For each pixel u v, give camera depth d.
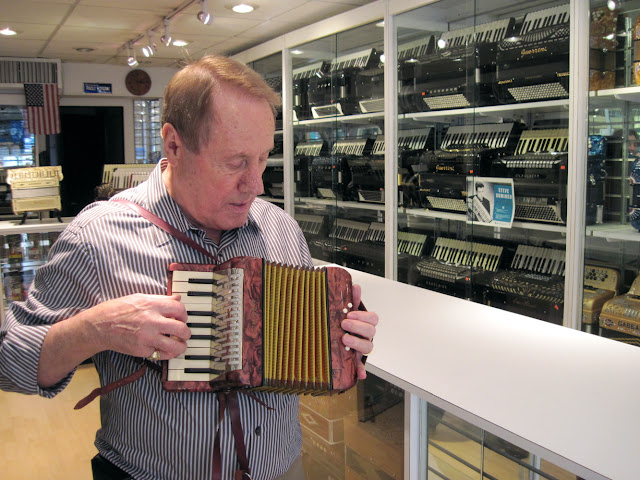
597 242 2.74
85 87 6.82
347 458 1.98
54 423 3.20
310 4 4.14
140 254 1.11
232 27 4.90
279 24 4.79
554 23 2.83
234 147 1.03
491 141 3.25
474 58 3.24
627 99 2.59
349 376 1.12
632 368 1.47
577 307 2.81
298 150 4.89
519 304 3.18
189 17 4.51
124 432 1.13
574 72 2.68
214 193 1.07
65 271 1.10
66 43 5.58
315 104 4.59
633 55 2.54
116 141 7.30
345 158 4.30
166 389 1.03
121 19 4.59
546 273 3.07
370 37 3.97
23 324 1.07
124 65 6.96
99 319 0.97
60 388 1.06
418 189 3.71
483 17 3.20
